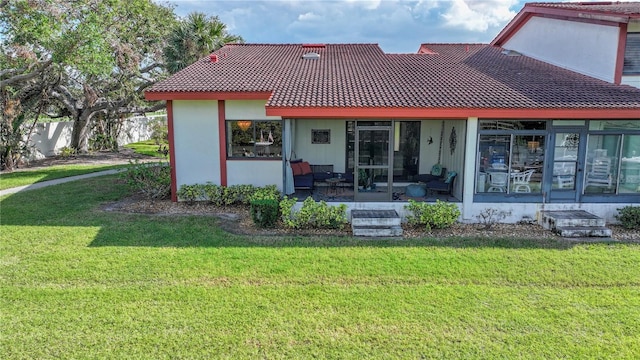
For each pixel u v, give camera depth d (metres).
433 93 11.80
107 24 19.73
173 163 13.55
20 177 17.69
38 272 7.97
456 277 7.92
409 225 11.27
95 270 8.09
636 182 11.53
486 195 11.59
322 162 15.65
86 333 6.00
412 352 5.62
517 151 11.38
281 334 6.02
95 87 24.48
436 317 6.48
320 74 14.29
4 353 5.53
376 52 18.39
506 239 10.04
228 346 5.73
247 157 13.53
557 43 15.34
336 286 7.53
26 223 11.04
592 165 11.44
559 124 11.21
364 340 5.89
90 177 17.95
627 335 6.02
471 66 15.38
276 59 16.69
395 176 15.29
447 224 10.92
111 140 28.06
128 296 7.08
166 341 5.83
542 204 11.50
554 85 12.42
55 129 25.53
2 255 8.80
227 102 13.22
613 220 11.54
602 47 13.02
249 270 8.15
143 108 27.09
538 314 6.59
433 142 15.12
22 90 21.12
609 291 7.40
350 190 14.30
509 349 5.69
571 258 8.86
